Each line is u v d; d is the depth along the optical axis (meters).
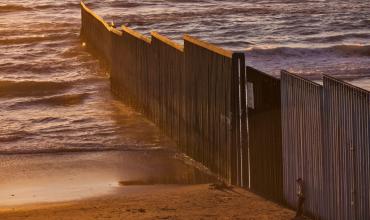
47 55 60.66
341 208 18.03
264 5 88.75
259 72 22.67
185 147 30.56
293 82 20.20
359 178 17.06
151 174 29.22
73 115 40.19
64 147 33.94
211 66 26.44
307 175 19.73
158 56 33.81
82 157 32.41
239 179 24.89
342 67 53.00
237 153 24.78
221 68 25.34
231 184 25.14
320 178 18.97
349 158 17.47
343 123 17.66
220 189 24.52
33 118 40.00
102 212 21.92
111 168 30.52
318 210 19.20
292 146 20.52
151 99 35.66
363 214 16.98
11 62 57.69
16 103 44.34
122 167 30.53
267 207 21.31
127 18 82.38
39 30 74.12
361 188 17.00
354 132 17.19
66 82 48.62
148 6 90.06
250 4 89.81
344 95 17.58
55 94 46.66
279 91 21.27
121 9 88.81
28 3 92.69
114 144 33.88
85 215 21.48
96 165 31.08
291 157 20.64
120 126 36.75
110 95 44.78
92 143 34.38
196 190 24.86
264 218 19.84
